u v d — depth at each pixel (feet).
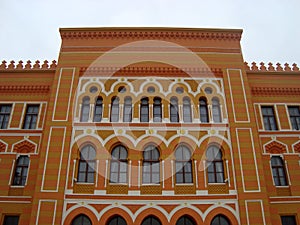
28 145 65.87
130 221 56.39
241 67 71.56
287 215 61.00
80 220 57.16
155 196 58.44
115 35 74.23
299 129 69.82
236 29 75.46
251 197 58.03
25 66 74.64
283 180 64.69
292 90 73.10
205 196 58.59
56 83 68.59
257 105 71.36
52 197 57.21
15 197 60.59
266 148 67.00
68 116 64.95
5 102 70.44
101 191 58.65
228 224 57.41
